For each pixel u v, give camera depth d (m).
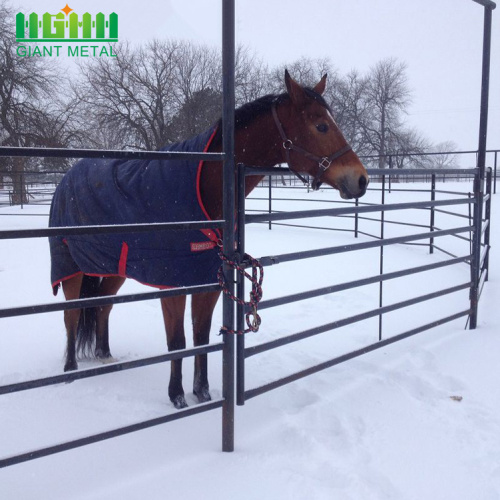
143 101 21.19
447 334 3.92
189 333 4.14
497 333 3.89
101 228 1.86
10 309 1.74
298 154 2.73
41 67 19.19
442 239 8.42
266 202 15.27
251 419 2.60
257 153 2.83
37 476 2.11
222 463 2.20
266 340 3.91
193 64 21.17
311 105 2.68
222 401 2.25
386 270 6.31
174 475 2.11
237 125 2.78
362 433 2.47
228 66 2.10
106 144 21.52
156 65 21.22
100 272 2.96
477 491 2.02
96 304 1.91
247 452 2.29
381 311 3.17
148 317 4.63
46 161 18.06
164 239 2.59
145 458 2.24
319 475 2.12
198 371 2.85
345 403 2.78
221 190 2.64
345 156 2.68
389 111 34.94
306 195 17.88
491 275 5.82
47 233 1.75
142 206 2.66
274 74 22.41
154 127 21.16
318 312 4.65
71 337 3.34
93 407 2.81
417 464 2.20
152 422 2.04
